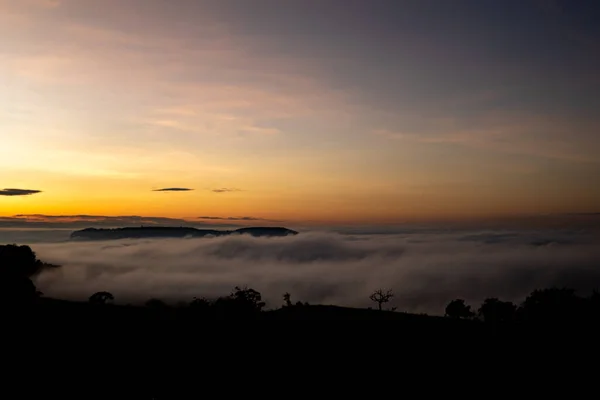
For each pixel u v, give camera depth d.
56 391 34.09
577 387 38.09
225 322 58.62
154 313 62.47
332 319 64.44
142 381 37.12
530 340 50.34
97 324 52.59
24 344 43.22
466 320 68.38
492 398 36.41
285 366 42.44
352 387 38.31
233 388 37.16
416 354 46.44
